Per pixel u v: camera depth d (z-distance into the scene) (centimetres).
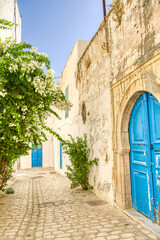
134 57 389
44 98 443
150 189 360
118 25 463
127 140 455
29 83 395
